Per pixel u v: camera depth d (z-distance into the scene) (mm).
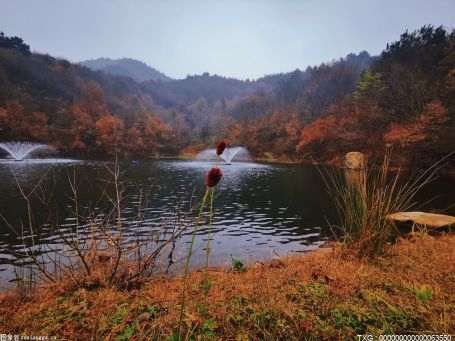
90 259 4273
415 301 3104
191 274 4488
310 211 13492
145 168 35750
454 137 28422
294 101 109125
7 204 13484
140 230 8969
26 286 4309
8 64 90875
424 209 12781
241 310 2988
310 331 2650
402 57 55844
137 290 3707
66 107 79500
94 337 2637
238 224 11039
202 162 51156
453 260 4426
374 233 4832
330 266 4297
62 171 28219
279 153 63938
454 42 41094
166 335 2564
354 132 43312
